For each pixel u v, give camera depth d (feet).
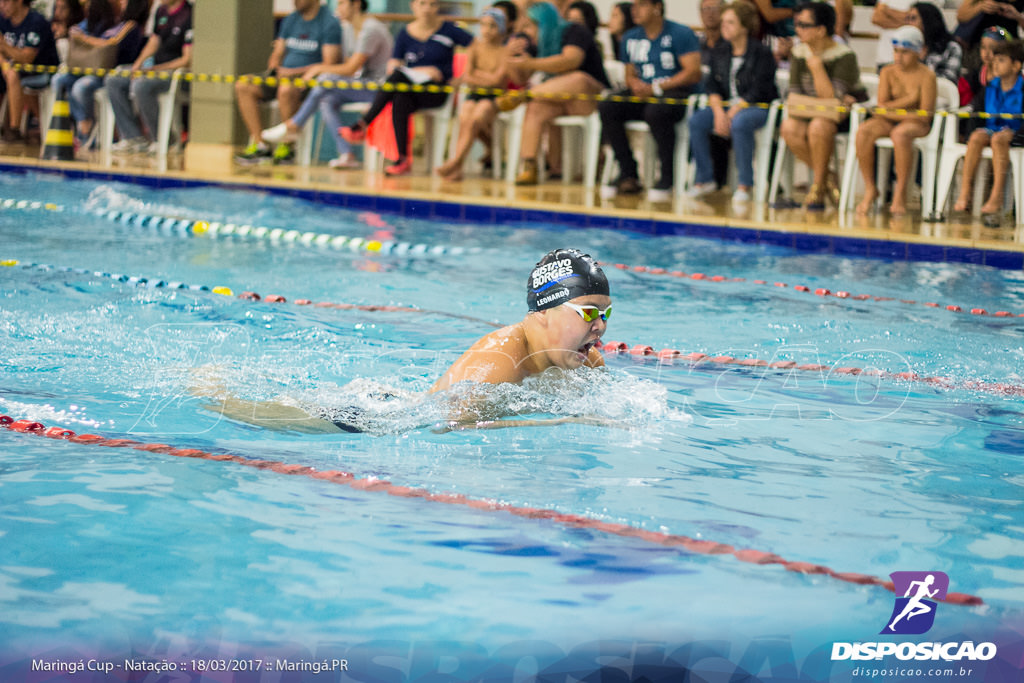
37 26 61.21
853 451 14.37
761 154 45.01
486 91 50.55
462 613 8.75
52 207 41.68
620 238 39.09
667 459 13.67
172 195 46.88
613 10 51.75
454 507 11.44
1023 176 38.55
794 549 10.46
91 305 23.31
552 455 13.66
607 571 9.73
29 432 14.07
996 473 13.43
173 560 9.71
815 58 42.27
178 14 58.49
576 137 54.19
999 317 25.49
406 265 31.83
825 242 36.99
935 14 41.55
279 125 57.31
